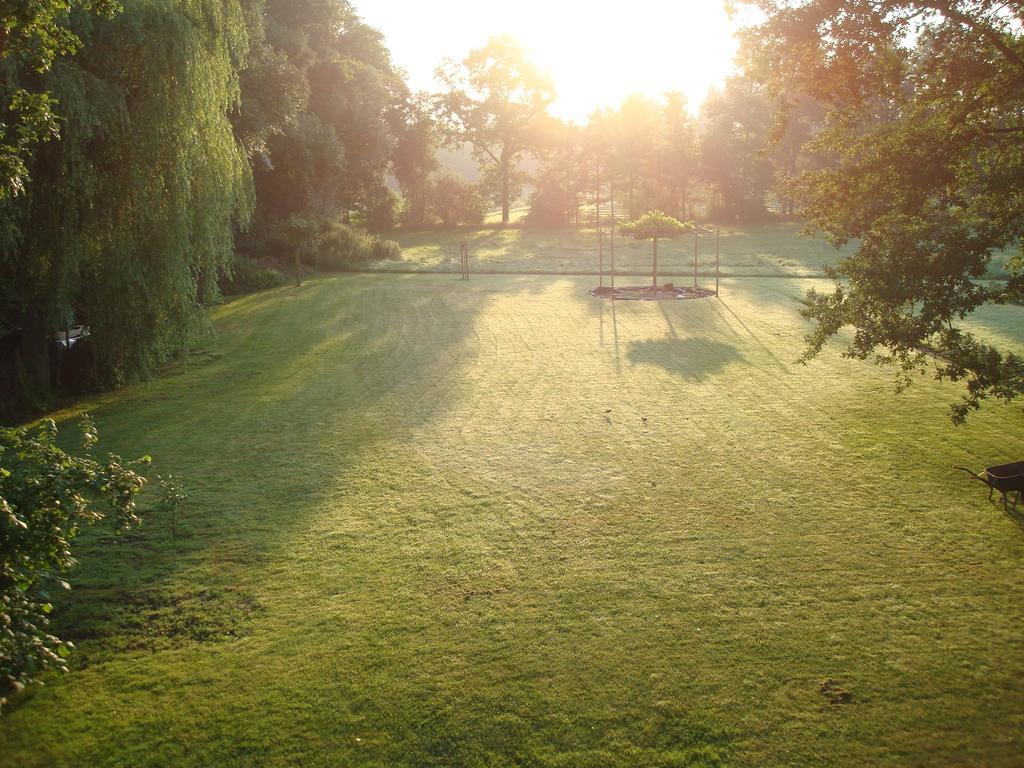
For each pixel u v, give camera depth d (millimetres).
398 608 7871
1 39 7336
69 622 7637
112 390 17438
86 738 5992
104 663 6969
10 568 6000
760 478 11273
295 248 38375
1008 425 13305
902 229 9898
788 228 62281
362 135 56188
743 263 42031
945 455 11945
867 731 5926
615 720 6129
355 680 6695
